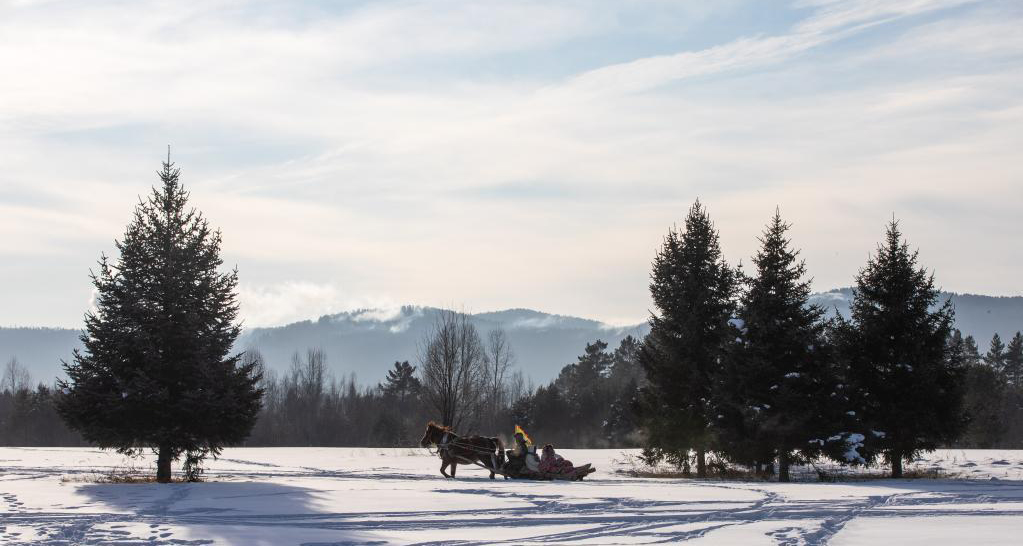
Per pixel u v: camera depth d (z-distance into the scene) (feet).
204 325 97.14
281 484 86.43
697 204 125.59
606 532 53.93
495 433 294.46
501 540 50.70
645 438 123.03
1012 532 52.54
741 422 108.78
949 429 106.22
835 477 109.50
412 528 55.98
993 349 424.87
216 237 99.76
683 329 120.67
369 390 389.39
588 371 403.54
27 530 53.21
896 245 111.45
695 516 61.26
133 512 63.00
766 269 109.29
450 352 193.88
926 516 60.75
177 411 93.35
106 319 95.25
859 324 111.34
